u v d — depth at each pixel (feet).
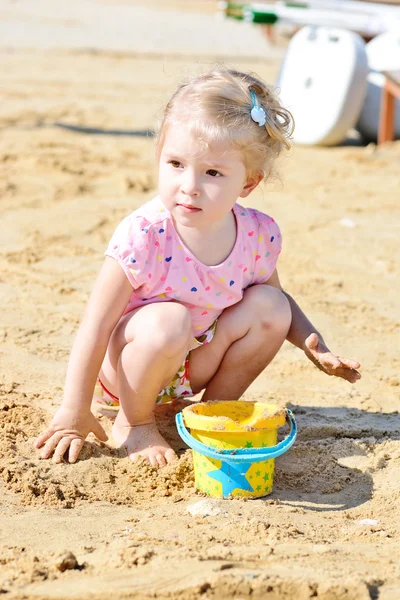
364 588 9.50
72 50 71.51
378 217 29.91
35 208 28.19
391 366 17.88
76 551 10.50
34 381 16.08
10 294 20.63
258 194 32.35
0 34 77.82
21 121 42.68
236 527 11.28
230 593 9.47
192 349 13.99
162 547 10.53
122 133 41.81
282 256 24.95
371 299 21.90
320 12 45.52
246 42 87.51
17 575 9.79
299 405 15.85
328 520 11.96
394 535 11.57
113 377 14.03
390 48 42.14
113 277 13.32
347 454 13.97
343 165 38.58
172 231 13.44
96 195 30.40
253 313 13.89
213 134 12.51
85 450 13.30
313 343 13.64
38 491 12.32
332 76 42.52
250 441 12.41
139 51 74.33
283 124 13.57
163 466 13.17
